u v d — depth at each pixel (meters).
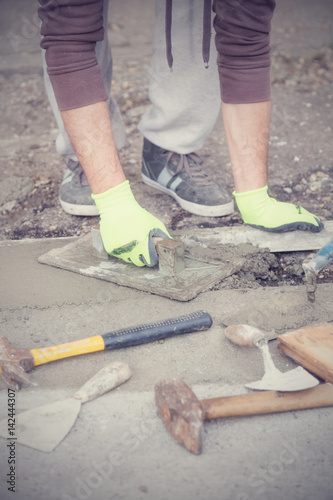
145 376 1.58
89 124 1.87
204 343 1.70
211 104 2.38
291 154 3.17
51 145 3.45
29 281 2.06
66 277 2.08
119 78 4.62
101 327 1.79
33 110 4.07
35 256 2.24
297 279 2.13
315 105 3.92
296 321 1.77
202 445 1.34
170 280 1.99
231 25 1.83
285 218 2.18
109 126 1.92
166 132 2.52
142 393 1.51
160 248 1.98
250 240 2.25
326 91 4.19
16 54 5.40
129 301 1.92
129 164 3.11
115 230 1.98
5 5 6.99
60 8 1.69
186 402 1.31
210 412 1.38
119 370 1.53
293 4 7.01
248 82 1.96
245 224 2.31
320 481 1.23
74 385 1.55
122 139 2.70
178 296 1.88
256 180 2.15
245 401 1.40
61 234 2.47
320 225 2.24
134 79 4.59
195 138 2.48
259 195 2.16
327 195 2.70
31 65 5.09
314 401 1.42
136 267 2.09
